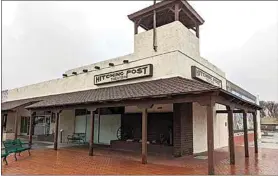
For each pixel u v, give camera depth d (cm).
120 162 992
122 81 1448
